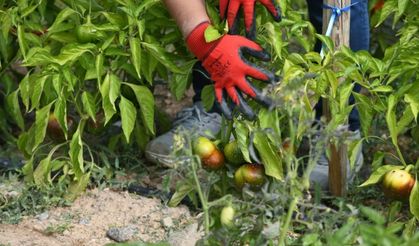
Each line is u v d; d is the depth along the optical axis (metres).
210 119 5.68
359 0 5.11
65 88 5.21
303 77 4.23
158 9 5.23
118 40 5.18
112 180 5.43
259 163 4.64
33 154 5.31
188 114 5.73
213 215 4.02
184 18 4.53
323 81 4.60
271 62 4.93
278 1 4.96
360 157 5.45
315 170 5.37
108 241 4.91
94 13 5.32
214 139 4.91
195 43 4.50
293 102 3.73
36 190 5.28
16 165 5.68
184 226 5.02
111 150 5.64
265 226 3.90
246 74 4.40
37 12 5.70
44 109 5.12
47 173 5.23
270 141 4.58
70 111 6.05
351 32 5.18
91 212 5.17
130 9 5.05
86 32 5.06
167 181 4.02
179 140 3.86
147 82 5.79
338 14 4.86
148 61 5.21
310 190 5.35
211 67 4.46
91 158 5.42
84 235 4.94
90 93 5.50
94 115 5.08
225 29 4.46
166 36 5.30
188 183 4.03
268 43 4.96
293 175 3.79
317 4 5.29
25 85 5.21
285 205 3.86
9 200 5.23
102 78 5.26
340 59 4.70
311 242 3.67
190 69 5.12
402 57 4.77
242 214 3.90
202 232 4.81
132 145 5.92
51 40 5.50
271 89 4.24
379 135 6.05
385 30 6.45
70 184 5.30
